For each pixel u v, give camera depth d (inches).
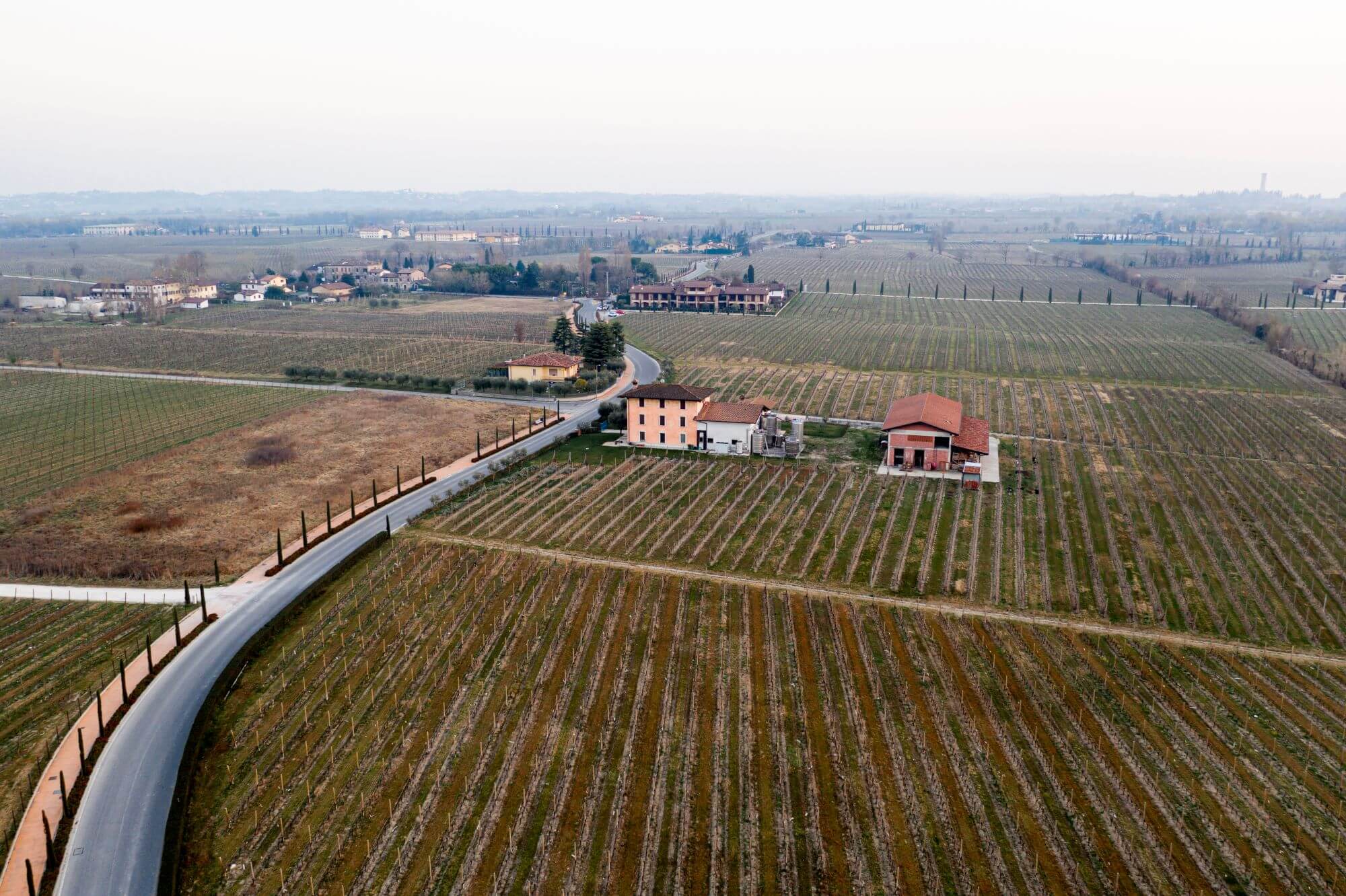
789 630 2753.4
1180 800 2030.0
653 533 3503.9
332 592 2999.5
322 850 1855.3
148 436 4894.2
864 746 2197.3
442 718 2297.0
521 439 4852.4
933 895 1743.4
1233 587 3078.2
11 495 3966.5
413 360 7111.2
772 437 4682.6
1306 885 1784.0
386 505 3828.7
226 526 3597.4
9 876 1772.9
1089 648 2679.6
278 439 4830.2
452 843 1871.3
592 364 6333.7
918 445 4281.5
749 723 2279.8
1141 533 3533.5
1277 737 2271.2
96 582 3093.0
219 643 2664.9
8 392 5905.5
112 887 1745.8
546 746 2183.8
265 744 2196.1
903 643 2687.0
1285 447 4717.0
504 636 2704.2
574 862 1819.6
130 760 2127.2
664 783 2054.6
